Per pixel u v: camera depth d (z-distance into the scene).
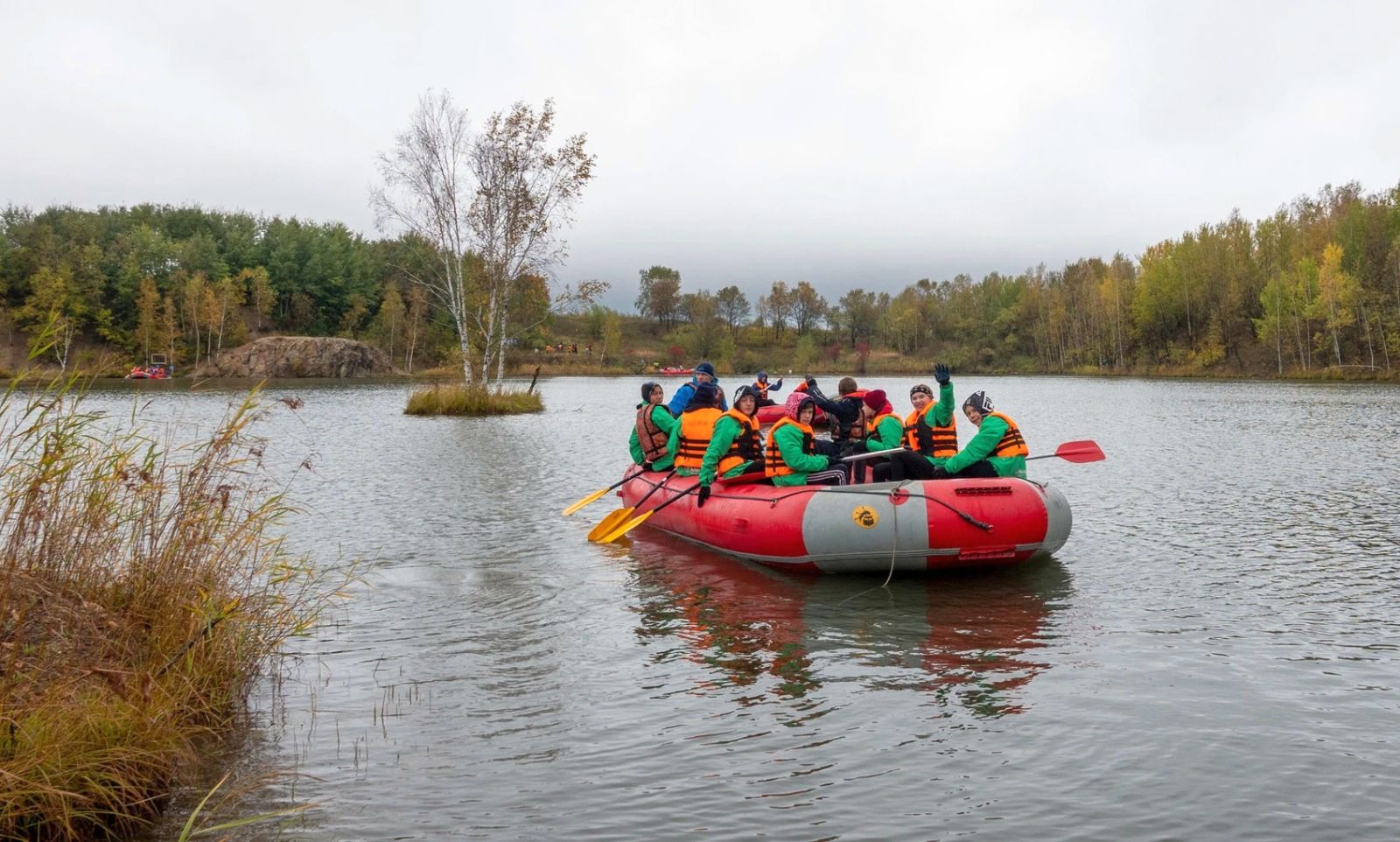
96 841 3.81
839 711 5.24
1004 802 4.18
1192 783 4.34
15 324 61.09
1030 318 88.75
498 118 31.23
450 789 4.32
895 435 9.84
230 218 92.62
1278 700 5.34
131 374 61.06
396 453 18.00
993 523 8.06
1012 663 6.01
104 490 5.42
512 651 6.30
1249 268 70.19
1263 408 31.03
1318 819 4.00
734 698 5.44
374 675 5.84
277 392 43.03
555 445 19.62
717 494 9.39
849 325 108.00
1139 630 6.69
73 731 4.00
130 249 75.44
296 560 8.79
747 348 108.75
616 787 4.34
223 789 4.31
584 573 8.50
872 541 8.04
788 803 4.18
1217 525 10.53
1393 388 45.59
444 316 86.38
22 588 4.55
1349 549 9.27
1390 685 5.57
